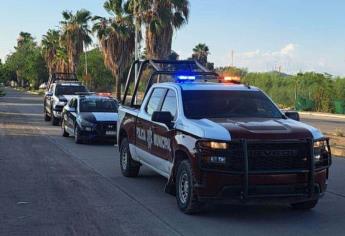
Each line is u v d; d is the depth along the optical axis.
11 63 141.62
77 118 17.77
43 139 18.75
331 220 7.71
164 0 37.47
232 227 7.25
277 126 7.68
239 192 7.29
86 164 13.02
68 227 7.17
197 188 7.48
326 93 52.16
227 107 8.67
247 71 63.41
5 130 21.67
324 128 28.06
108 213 7.97
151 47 37.94
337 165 13.20
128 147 11.05
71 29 63.03
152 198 9.07
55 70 81.62
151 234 6.86
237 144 7.27
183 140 7.97
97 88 79.06
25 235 6.77
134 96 11.73
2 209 8.13
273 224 7.45
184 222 7.48
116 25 44.31
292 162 7.36
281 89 58.38
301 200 7.47
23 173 11.43
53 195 9.21
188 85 9.20
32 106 43.25
